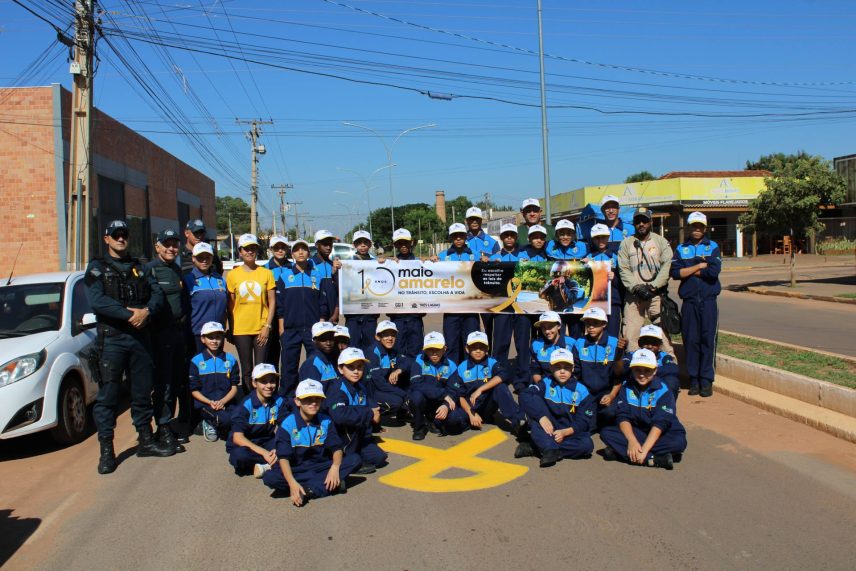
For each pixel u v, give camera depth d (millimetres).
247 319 7168
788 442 5973
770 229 19984
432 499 4965
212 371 6680
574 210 39531
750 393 7359
